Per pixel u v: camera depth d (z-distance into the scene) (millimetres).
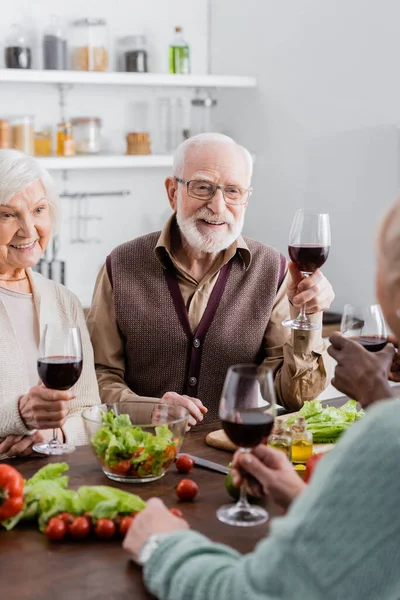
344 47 3977
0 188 2396
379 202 3893
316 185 4203
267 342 2830
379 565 1081
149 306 2752
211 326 2750
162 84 4219
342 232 4102
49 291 2572
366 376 1710
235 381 1512
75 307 2611
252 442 1510
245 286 2787
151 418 1949
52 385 1926
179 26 4582
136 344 2752
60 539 1510
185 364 2760
